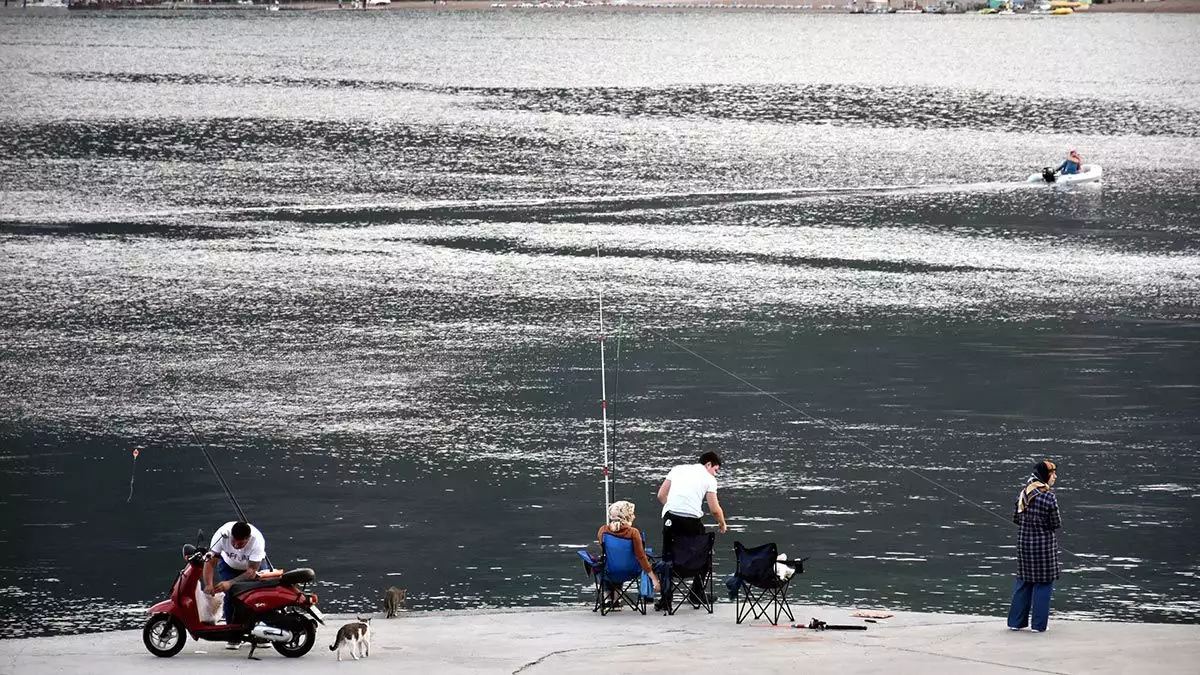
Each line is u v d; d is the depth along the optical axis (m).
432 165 122.81
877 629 22.84
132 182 110.25
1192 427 43.22
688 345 55.88
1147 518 34.28
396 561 31.36
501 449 41.16
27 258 76.44
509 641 21.92
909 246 82.25
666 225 90.75
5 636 26.58
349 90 198.62
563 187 109.44
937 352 54.50
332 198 102.94
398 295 67.06
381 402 47.03
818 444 41.44
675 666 19.75
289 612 21.06
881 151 135.50
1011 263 76.38
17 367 52.28
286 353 54.94
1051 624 23.11
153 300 65.62
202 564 21.39
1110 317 61.62
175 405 46.66
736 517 34.53
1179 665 19.47
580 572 30.58
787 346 55.66
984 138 148.12
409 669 19.91
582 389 48.66
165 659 20.78
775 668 19.53
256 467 39.47
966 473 38.38
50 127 147.50
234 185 109.25
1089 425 43.53
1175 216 94.75
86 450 41.25
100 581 30.00
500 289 68.44
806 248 81.44
